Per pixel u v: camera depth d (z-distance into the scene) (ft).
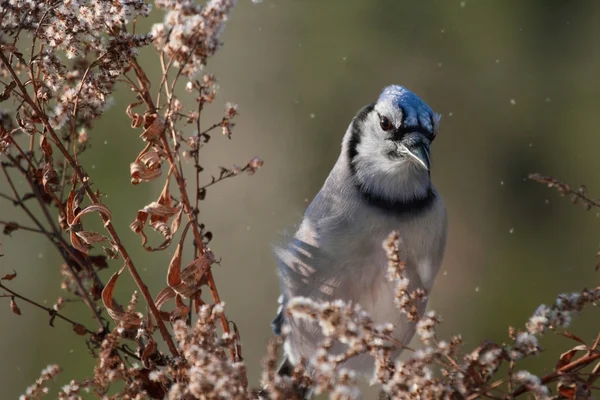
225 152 49.78
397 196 24.00
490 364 15.10
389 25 53.52
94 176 46.68
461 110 55.31
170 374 17.60
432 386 14.79
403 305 16.39
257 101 51.44
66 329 44.96
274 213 49.21
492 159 55.36
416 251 24.14
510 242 53.78
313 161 50.62
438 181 55.21
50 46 18.58
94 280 20.01
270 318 47.09
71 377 43.78
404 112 24.39
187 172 47.73
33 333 45.19
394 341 15.17
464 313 51.24
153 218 18.34
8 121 20.11
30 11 18.51
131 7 17.88
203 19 17.93
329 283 24.22
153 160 18.04
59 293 45.73
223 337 16.22
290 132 51.08
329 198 24.63
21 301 45.62
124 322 17.78
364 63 52.85
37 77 19.26
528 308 51.11
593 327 43.91
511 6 55.62
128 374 17.16
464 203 54.70
